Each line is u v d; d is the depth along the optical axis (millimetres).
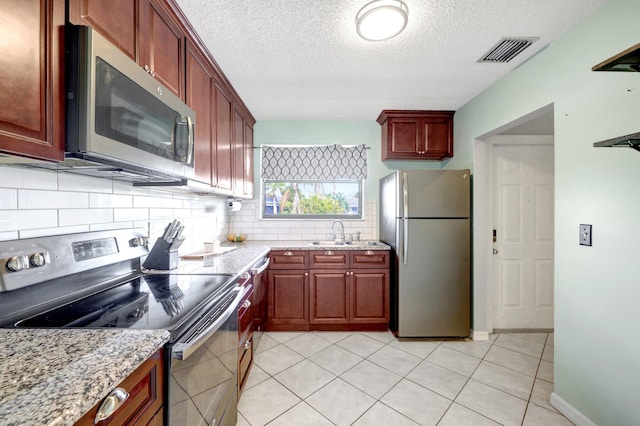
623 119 1322
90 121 787
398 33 1548
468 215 2625
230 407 1391
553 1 1402
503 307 2809
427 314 2615
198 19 1533
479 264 2633
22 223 981
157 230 1848
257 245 2891
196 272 1588
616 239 1350
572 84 1598
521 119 2068
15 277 896
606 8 1402
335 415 1624
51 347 684
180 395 876
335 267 2795
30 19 692
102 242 1287
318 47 1816
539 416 1619
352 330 2816
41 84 719
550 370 2100
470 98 2674
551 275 2803
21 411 459
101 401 568
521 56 1918
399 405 1710
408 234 2604
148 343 717
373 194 3373
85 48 783
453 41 1749
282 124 3357
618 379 1338
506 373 2057
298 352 2359
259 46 1803
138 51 1143
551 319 2799
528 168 2781
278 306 2785
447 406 1702
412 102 2783
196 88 1697
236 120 2559
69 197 1175
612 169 1369
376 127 3357
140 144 1021
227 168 2289
